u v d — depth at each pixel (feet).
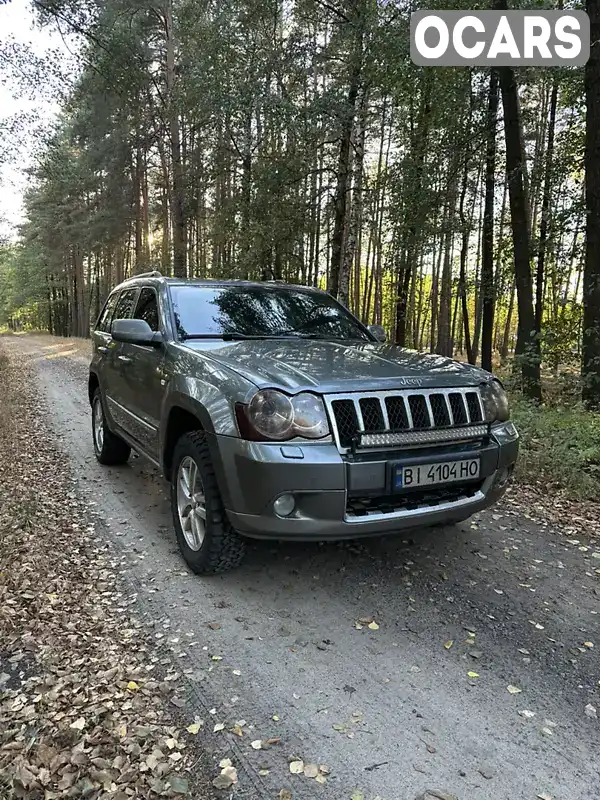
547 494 17.19
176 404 11.54
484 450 10.59
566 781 6.46
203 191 63.21
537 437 21.95
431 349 82.94
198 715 7.45
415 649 9.02
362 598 10.61
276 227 45.70
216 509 10.43
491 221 42.24
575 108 34.68
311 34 42.04
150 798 6.10
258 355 11.25
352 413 9.49
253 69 41.19
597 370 26.35
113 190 82.79
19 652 8.75
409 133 40.96
